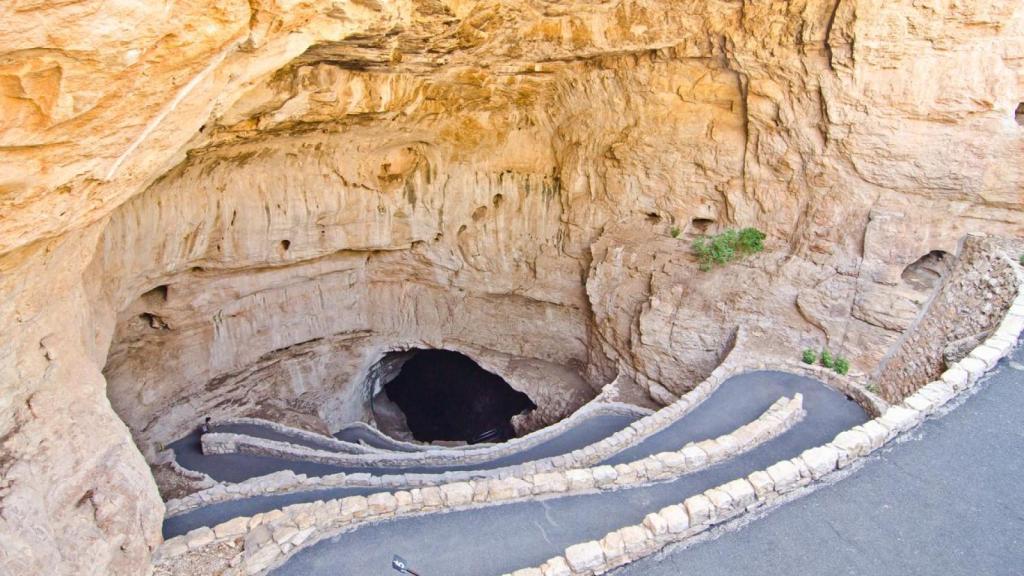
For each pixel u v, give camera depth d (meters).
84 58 4.66
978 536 8.43
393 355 25.88
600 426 16.73
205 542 8.89
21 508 6.52
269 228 17.50
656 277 18.27
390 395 28.44
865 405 12.95
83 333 9.05
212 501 10.88
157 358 17.14
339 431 21.78
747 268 16.92
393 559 8.94
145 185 10.82
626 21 14.95
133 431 16.30
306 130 15.23
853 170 14.90
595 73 17.58
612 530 9.43
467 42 13.29
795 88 14.90
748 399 13.99
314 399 21.64
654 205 19.06
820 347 15.23
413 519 9.60
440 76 15.30
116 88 5.25
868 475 9.48
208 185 15.46
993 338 11.88
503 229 21.55
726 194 17.48
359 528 9.44
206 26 5.66
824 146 15.11
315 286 20.89
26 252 6.39
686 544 8.64
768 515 8.98
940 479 9.30
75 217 6.61
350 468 15.23
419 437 27.53
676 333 17.33
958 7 12.41
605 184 19.67
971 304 13.41
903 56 13.21
